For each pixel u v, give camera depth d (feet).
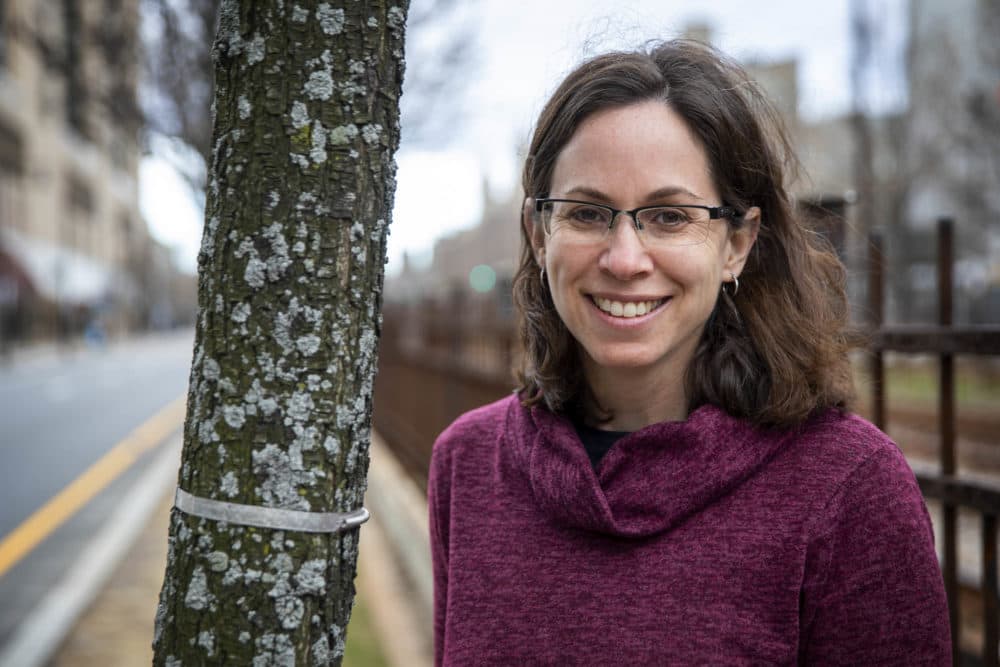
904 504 3.53
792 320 3.85
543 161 3.98
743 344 3.88
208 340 3.17
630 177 3.65
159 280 271.90
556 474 3.85
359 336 3.23
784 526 3.56
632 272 3.63
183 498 3.19
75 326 145.59
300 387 3.11
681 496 3.61
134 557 16.99
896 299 38.60
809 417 3.81
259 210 3.11
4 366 92.12
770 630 3.49
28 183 120.88
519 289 4.48
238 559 3.09
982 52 46.62
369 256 3.24
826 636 3.52
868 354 6.54
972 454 20.38
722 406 3.82
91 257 157.17
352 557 3.32
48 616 13.56
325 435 3.14
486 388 12.54
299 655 3.10
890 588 3.45
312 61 3.13
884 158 44.88
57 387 65.05
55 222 134.92
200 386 3.19
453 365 15.29
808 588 3.53
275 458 3.10
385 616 12.01
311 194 3.11
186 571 3.15
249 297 3.11
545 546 3.92
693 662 3.49
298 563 3.10
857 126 38.78
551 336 4.22
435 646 4.72
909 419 25.67
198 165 15.74
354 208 3.17
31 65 120.26
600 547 3.78
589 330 3.84
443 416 16.25
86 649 12.16
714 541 3.60
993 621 6.04
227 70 3.20
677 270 3.68
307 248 3.11
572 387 4.22
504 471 4.25
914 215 51.47
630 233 3.68
